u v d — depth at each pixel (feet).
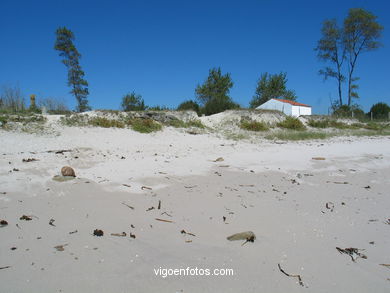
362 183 22.04
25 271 9.30
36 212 14.40
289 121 70.44
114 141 41.93
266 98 123.03
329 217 14.98
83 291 8.40
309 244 11.87
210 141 48.62
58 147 34.94
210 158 31.37
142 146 39.68
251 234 12.05
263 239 12.21
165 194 18.11
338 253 11.18
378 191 19.93
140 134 48.37
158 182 20.72
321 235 12.78
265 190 19.69
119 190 18.51
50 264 9.77
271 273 9.68
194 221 14.03
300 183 21.80
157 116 56.70
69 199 16.49
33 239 11.55
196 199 17.35
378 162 30.40
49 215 14.10
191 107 87.25
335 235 12.82
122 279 9.07
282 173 24.85
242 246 11.53
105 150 34.65
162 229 13.01
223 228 13.28
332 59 108.88
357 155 34.65
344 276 9.66
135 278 9.16
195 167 26.17
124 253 10.71
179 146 41.57
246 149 39.50
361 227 13.78
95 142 39.96
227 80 115.65
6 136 37.29
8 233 12.00
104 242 11.53
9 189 17.70
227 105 83.20
